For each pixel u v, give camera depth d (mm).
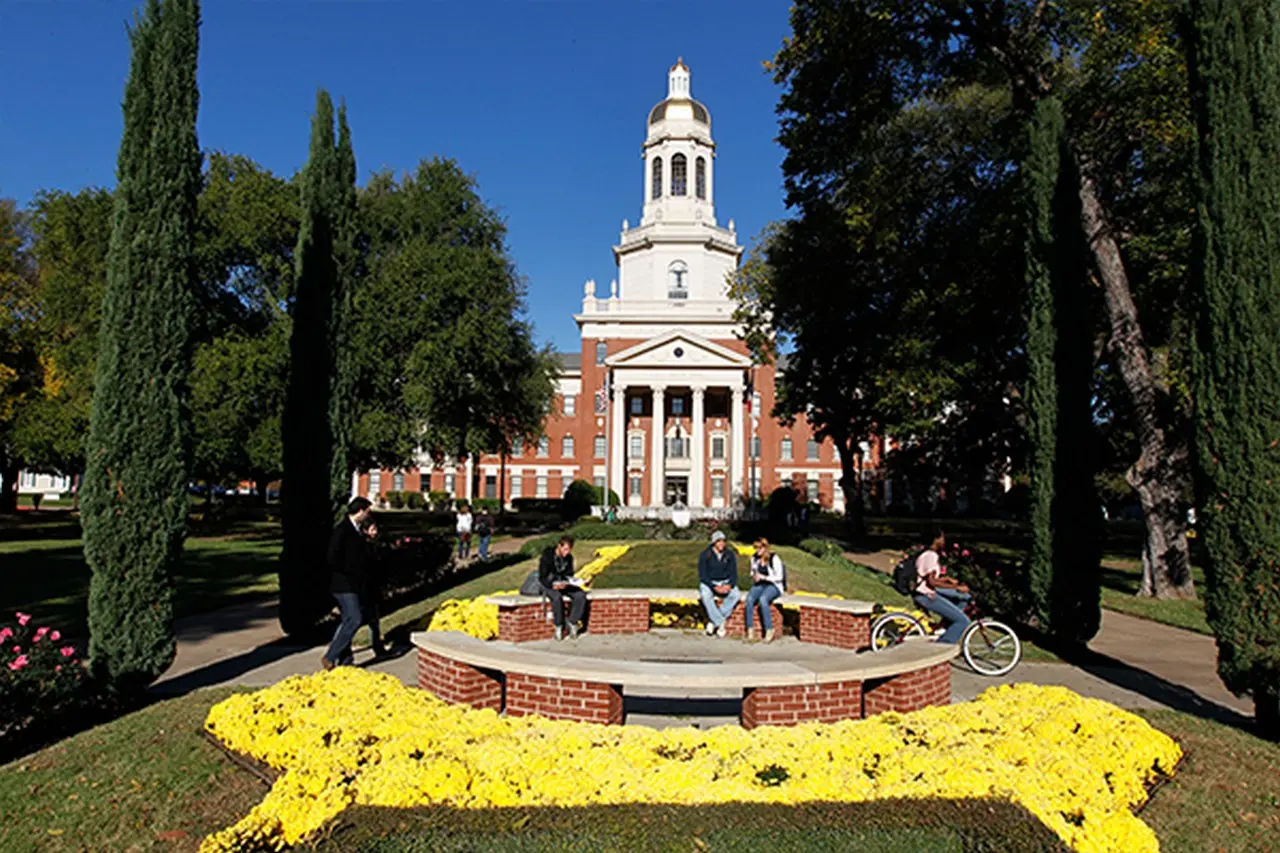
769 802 4609
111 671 7941
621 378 60469
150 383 8523
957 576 14367
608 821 4320
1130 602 17719
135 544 8227
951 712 6535
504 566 22734
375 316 32312
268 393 31938
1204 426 7945
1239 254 7750
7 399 31594
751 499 59406
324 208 12352
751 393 64875
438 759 5070
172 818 5250
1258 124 7734
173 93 8844
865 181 20641
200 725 7105
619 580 17688
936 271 23953
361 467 36000
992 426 31266
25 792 5637
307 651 10938
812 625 10977
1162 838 5152
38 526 40156
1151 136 18156
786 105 20219
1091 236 18859
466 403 34656
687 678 6184
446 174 35156
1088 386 11562
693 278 65938
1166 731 7371
